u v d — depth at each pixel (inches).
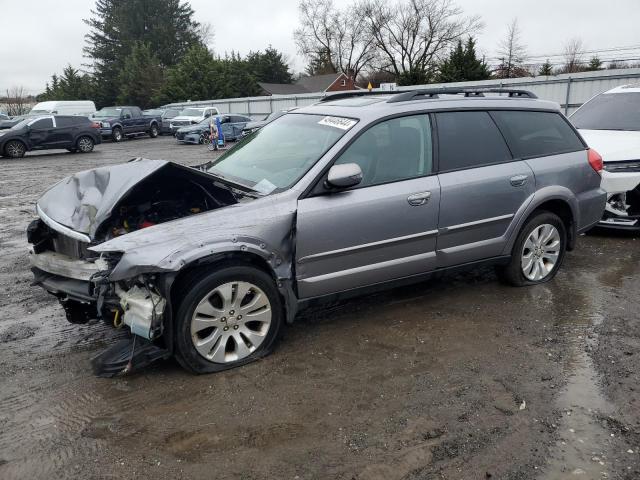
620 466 104.0
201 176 152.0
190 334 134.4
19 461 107.7
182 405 126.2
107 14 2652.6
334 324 169.6
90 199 150.3
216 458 107.7
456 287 200.7
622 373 138.0
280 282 145.2
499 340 157.6
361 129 157.9
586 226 208.8
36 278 156.9
